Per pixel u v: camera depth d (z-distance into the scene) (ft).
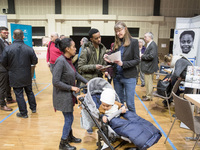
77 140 8.07
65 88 6.47
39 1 40.63
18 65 9.73
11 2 40.16
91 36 8.35
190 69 8.93
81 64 8.61
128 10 41.06
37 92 16.07
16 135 8.75
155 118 10.88
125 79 8.31
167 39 41.96
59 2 40.34
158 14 40.81
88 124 6.72
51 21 40.60
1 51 11.47
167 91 10.76
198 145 8.06
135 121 5.83
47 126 9.71
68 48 6.52
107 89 6.35
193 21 18.49
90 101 6.25
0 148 7.64
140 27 41.32
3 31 11.89
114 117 6.05
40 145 7.91
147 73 13.50
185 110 6.61
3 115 11.03
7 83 12.46
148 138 5.18
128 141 5.59
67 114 7.10
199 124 7.05
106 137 5.44
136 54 8.00
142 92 16.56
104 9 40.65
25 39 17.67
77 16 40.73
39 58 35.29
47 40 38.52
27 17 40.93
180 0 40.32
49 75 23.97
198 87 8.37
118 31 7.80
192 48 15.84
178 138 8.61
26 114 10.75
